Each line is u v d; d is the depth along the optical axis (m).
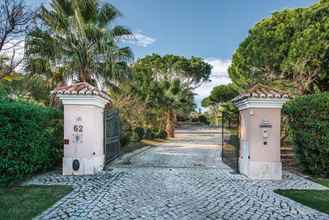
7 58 9.18
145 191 6.57
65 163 8.57
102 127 9.78
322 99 8.27
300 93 13.54
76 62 12.05
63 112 9.66
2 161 6.41
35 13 8.75
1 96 8.23
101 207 5.30
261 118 8.49
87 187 6.93
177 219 4.70
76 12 11.67
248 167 8.41
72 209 5.16
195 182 7.63
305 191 6.73
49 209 5.12
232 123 11.02
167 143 21.77
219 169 9.77
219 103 35.00
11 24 7.77
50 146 8.88
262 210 5.22
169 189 6.79
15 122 6.77
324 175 8.55
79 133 8.66
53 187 6.88
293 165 10.59
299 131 8.96
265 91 8.55
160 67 29.42
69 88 8.76
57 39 11.77
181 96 25.30
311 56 12.64
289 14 14.94
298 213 5.05
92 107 8.77
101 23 12.55
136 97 19.94
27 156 7.27
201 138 27.45
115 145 12.37
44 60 11.45
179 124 45.97
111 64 12.59
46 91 12.36
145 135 21.58
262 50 14.22
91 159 8.69
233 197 6.14
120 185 7.17
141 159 12.35
